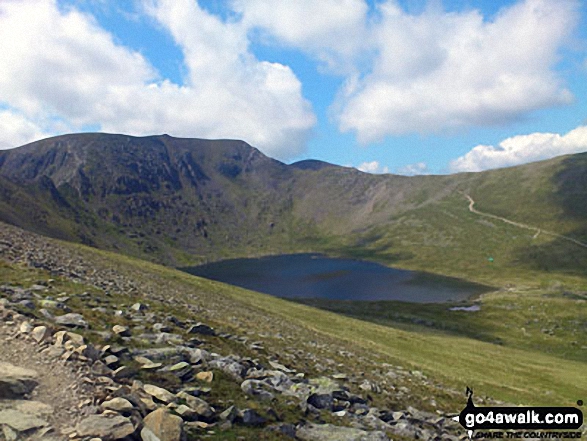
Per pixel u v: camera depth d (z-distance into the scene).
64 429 9.21
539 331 112.38
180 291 52.53
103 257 67.31
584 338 105.25
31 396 10.20
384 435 14.83
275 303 80.19
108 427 9.44
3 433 8.38
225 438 11.31
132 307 23.22
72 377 11.48
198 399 12.61
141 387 12.45
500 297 161.75
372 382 26.42
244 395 14.73
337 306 139.12
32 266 28.16
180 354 16.16
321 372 25.08
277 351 26.77
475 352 70.06
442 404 26.61
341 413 16.84
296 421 14.37
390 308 139.25
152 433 9.91
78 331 15.53
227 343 21.78
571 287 191.12
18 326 14.11
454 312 134.12
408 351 58.31
